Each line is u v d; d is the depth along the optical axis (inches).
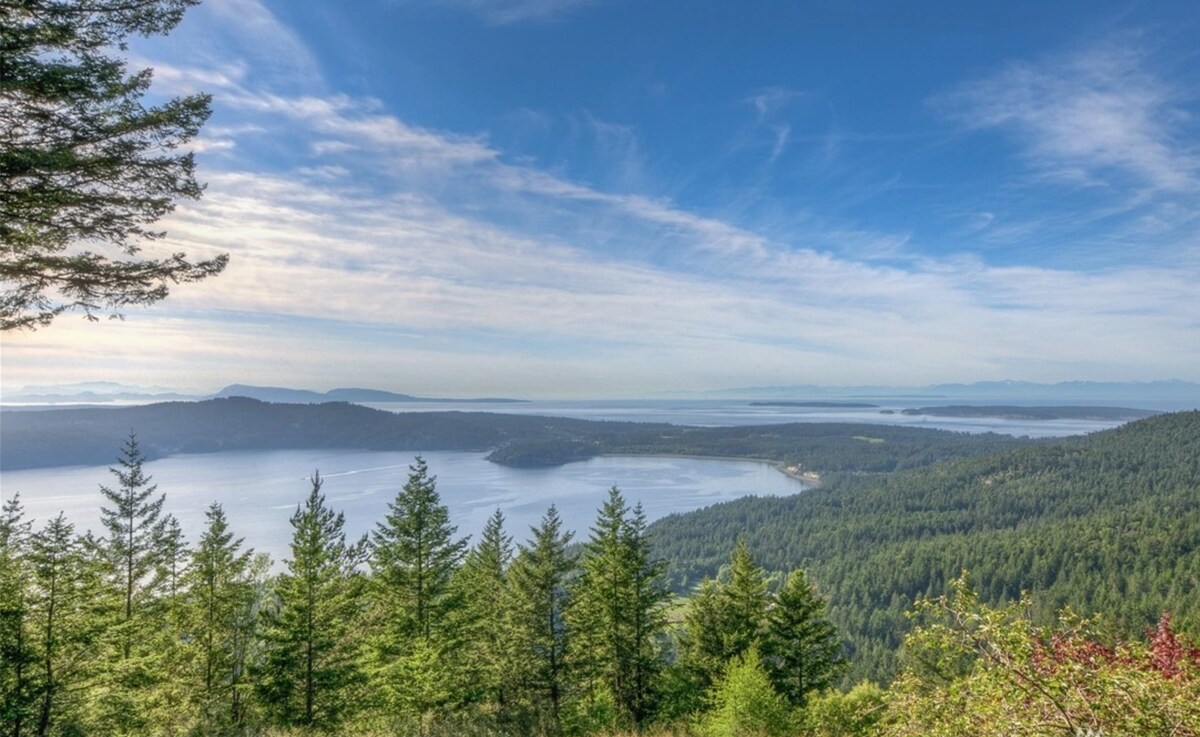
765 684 781.3
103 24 327.3
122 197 338.3
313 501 887.1
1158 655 261.3
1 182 303.0
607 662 1090.1
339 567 913.5
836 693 1117.1
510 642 1114.1
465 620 1059.9
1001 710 224.1
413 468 1067.3
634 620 1098.1
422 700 791.7
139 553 1123.3
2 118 311.4
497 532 1423.5
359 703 836.0
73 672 759.1
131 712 781.9
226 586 1036.5
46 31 300.7
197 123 352.5
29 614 739.4
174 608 1042.7
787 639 1187.3
